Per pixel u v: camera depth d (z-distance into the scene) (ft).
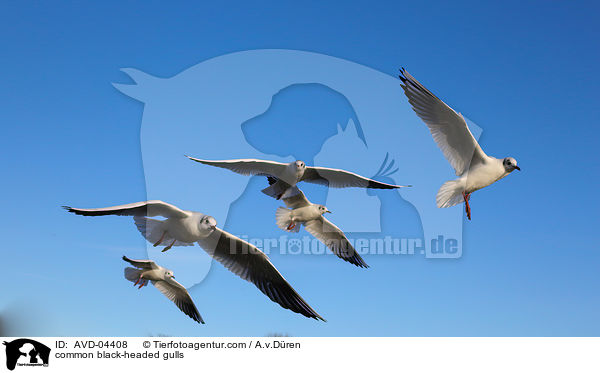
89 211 10.34
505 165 13.87
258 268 13.53
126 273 14.14
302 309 13.46
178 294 14.67
